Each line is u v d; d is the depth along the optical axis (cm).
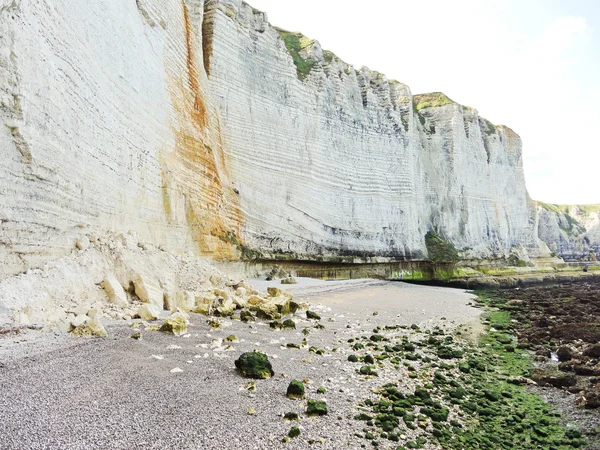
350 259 3684
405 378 962
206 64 2720
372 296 2602
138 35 1717
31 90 908
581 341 1511
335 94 3931
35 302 859
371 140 4231
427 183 5238
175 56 2136
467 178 5588
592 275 5600
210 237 2219
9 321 786
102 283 1123
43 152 947
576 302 2650
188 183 2067
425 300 2570
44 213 960
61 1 1093
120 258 1222
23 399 559
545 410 860
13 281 845
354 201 3900
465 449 653
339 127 3878
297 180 3312
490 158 6169
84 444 477
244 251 2677
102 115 1310
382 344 1293
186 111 2172
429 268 4669
